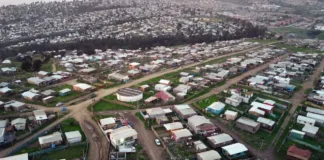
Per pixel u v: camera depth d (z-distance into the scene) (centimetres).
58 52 14875
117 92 7906
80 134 5719
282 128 6253
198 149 5275
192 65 11569
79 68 11144
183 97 7794
